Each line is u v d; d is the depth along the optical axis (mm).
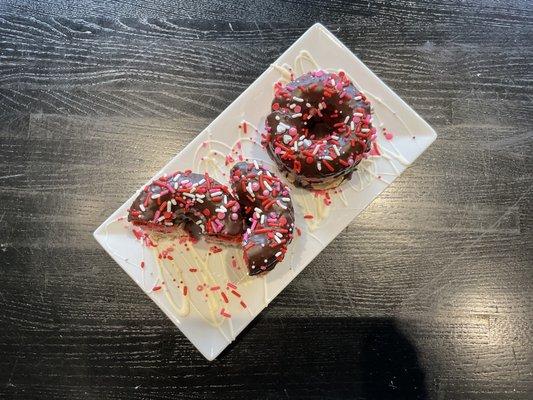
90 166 384
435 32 400
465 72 395
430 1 400
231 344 369
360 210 364
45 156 385
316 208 363
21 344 370
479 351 372
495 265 377
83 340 370
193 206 339
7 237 377
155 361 369
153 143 387
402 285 375
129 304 372
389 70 395
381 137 369
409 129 367
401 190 383
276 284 357
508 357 372
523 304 375
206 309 356
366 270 375
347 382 369
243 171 343
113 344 370
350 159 341
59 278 375
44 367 368
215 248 362
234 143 367
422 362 371
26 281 374
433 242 379
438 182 384
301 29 400
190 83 394
